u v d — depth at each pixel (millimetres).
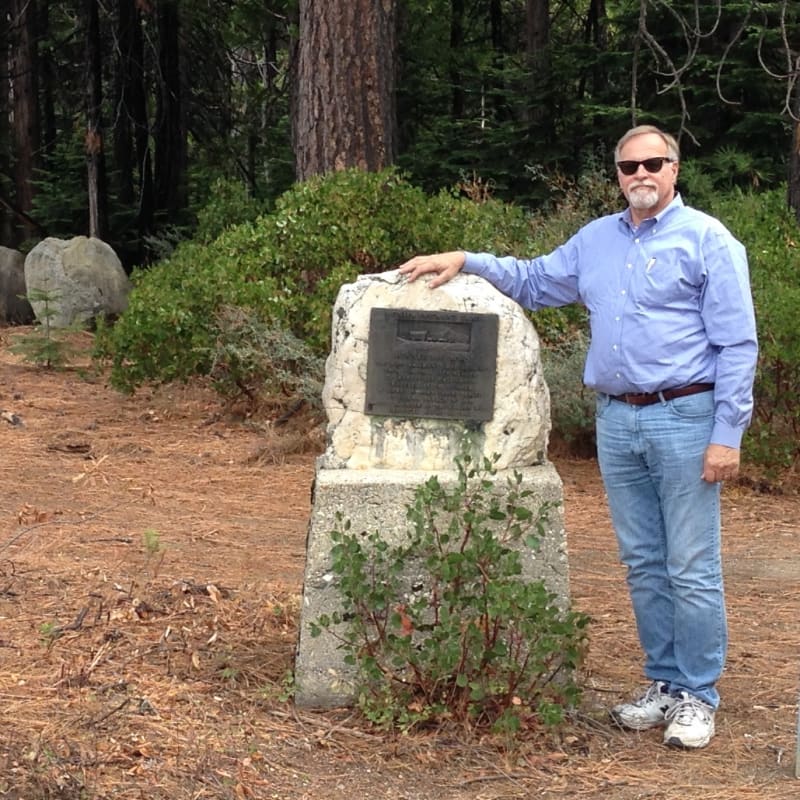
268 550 6961
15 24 24781
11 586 5910
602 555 7180
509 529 4418
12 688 4637
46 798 3748
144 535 6613
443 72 24500
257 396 10695
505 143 18891
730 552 7352
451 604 4328
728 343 4184
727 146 15953
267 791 3973
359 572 4383
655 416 4289
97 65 22297
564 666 4457
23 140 25516
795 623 6039
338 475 4707
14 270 19297
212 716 4488
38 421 10633
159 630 5367
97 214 22094
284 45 30219
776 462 8727
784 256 9562
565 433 9539
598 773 4223
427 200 10688
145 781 3930
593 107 16453
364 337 4758
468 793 4059
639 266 4277
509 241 10602
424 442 4781
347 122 12547
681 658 4492
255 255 10391
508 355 4738
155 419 10828
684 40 16469
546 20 21938
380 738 4391
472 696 4254
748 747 4492
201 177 26359
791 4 15164
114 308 17703
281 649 5191
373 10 12516
